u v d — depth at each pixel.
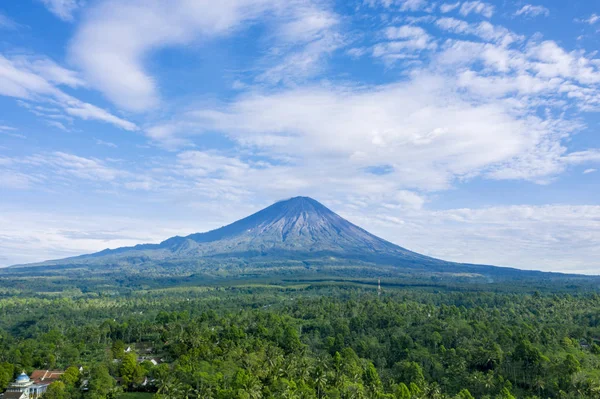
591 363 186.62
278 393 150.00
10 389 170.75
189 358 184.50
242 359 185.00
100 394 163.75
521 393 178.25
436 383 181.00
